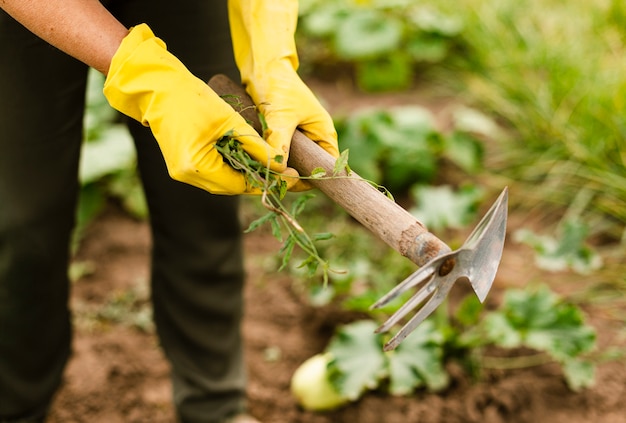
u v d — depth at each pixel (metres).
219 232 1.60
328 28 3.01
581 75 2.60
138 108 1.31
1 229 1.50
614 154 2.33
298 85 1.36
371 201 1.22
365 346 1.78
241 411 1.72
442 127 2.70
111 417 1.82
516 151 2.53
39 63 1.44
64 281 1.60
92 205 2.28
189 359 1.68
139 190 2.41
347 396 1.73
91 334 1.98
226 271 1.64
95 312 2.04
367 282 2.11
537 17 3.00
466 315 1.85
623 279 2.03
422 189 2.10
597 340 1.93
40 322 1.58
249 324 2.01
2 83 1.44
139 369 1.90
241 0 1.42
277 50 1.39
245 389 1.74
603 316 1.98
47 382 1.64
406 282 1.13
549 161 2.42
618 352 1.87
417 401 1.81
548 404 1.81
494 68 2.83
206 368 1.68
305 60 3.13
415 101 2.87
